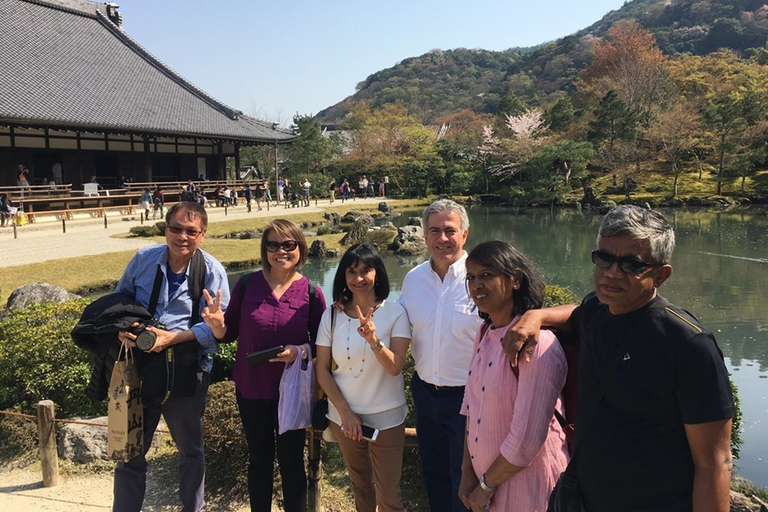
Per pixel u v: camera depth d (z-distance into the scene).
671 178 34.41
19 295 6.71
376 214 28.38
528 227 23.28
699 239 17.77
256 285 2.61
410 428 3.13
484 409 1.80
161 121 22.02
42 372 3.93
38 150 19.75
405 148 41.84
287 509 2.56
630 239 1.38
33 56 21.55
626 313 1.45
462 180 39.12
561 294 4.56
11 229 16.22
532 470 1.71
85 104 20.12
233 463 3.16
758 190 30.97
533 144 36.66
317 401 2.54
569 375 1.76
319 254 15.78
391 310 2.41
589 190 31.89
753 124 33.50
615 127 35.94
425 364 2.39
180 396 2.57
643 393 1.35
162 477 3.33
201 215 2.63
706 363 1.29
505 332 1.78
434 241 2.39
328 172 41.81
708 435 1.29
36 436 3.68
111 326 2.37
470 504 1.82
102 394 2.59
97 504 3.03
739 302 10.02
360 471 2.50
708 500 1.29
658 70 42.19
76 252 12.87
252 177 38.19
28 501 3.06
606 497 1.44
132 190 22.86
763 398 5.82
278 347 2.43
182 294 2.62
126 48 27.05
